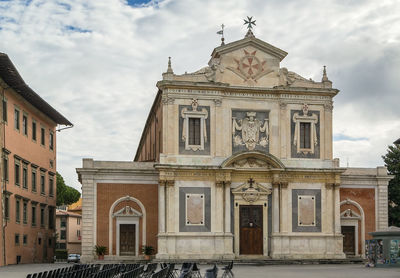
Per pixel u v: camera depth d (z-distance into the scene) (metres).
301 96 47.62
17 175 48.50
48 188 58.31
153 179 46.53
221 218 45.31
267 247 46.06
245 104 46.91
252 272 34.22
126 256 45.53
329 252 46.34
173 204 44.97
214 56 49.16
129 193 46.16
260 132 46.97
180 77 46.22
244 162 46.09
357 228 49.12
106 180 45.97
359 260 45.31
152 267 27.72
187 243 44.72
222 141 46.22
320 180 47.22
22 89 46.66
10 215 46.09
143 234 45.88
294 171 46.41
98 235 45.44
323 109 47.91
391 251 38.66
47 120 58.12
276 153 46.84
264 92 47.16
